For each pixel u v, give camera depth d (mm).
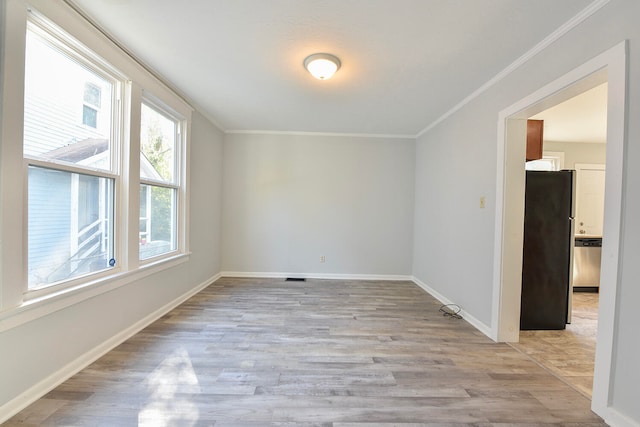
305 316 2840
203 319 2707
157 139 2814
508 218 2326
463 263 2947
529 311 2678
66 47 1708
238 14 1738
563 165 4535
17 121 1399
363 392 1655
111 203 2160
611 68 1455
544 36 1863
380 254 4523
